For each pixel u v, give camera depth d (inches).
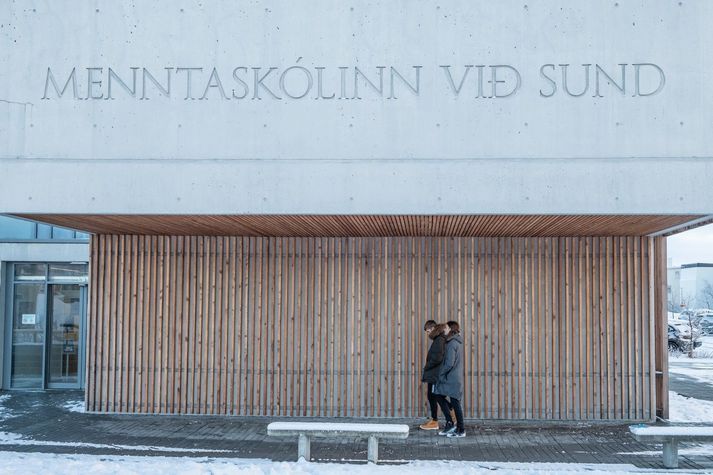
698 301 2266.2
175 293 460.4
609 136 332.5
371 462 330.6
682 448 376.5
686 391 579.2
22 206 344.5
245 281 458.3
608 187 330.6
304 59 343.0
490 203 333.1
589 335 442.3
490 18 338.6
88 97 346.9
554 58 335.9
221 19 346.0
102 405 461.4
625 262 444.5
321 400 451.2
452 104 337.1
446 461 339.0
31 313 577.3
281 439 390.0
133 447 367.6
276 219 361.7
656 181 329.4
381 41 341.4
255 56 344.5
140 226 408.5
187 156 343.6
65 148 346.0
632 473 314.8
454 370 398.3
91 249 464.1
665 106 331.9
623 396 439.5
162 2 347.6
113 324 461.7
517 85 335.9
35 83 348.8
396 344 449.7
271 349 455.2
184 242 462.3
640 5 335.0
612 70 334.3
